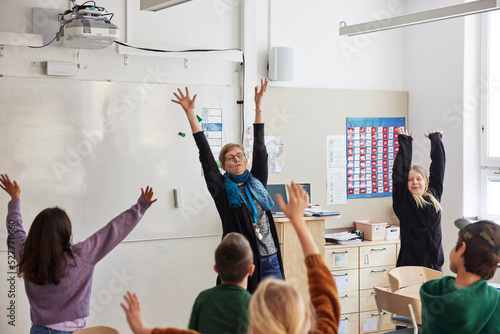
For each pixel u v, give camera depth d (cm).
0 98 444
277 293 155
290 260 504
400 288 417
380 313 388
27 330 461
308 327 156
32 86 453
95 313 480
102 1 477
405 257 460
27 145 453
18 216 360
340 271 545
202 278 520
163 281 504
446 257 571
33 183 455
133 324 181
